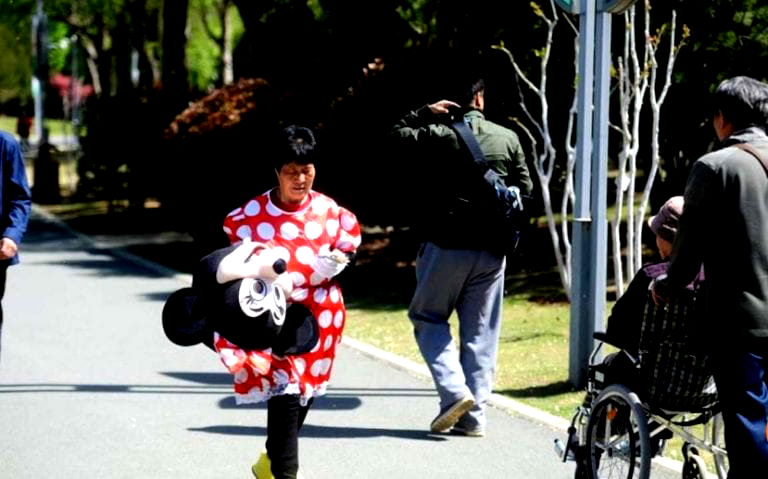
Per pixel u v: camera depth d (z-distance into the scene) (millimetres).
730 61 23750
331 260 11469
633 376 10953
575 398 16250
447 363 14156
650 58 21500
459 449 13992
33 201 56281
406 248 34438
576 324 16625
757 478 9820
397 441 14352
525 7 26281
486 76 26922
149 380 17844
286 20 35969
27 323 23156
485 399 14453
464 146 13953
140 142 45625
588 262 16422
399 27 31141
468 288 14344
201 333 11258
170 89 45219
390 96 27641
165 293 27719
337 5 31906
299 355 11492
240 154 30906
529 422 15195
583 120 16047
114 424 15219
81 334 21891
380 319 23703
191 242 39562
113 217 47781
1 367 18781
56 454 13852
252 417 15594
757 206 9789
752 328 9734
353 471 13133
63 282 29703
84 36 68312
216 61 72000
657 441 11633
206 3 62281
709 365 10234
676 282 10086
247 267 11094
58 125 135500
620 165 19531
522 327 22125
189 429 14961
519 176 14492
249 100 32531
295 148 11414
